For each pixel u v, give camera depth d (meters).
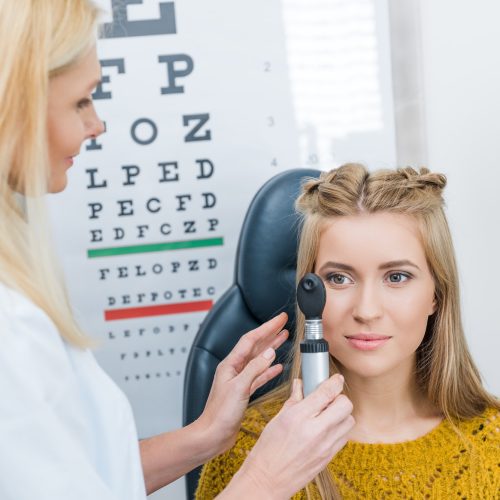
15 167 0.74
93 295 1.68
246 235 1.37
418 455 1.06
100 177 1.65
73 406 0.69
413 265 1.00
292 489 0.79
